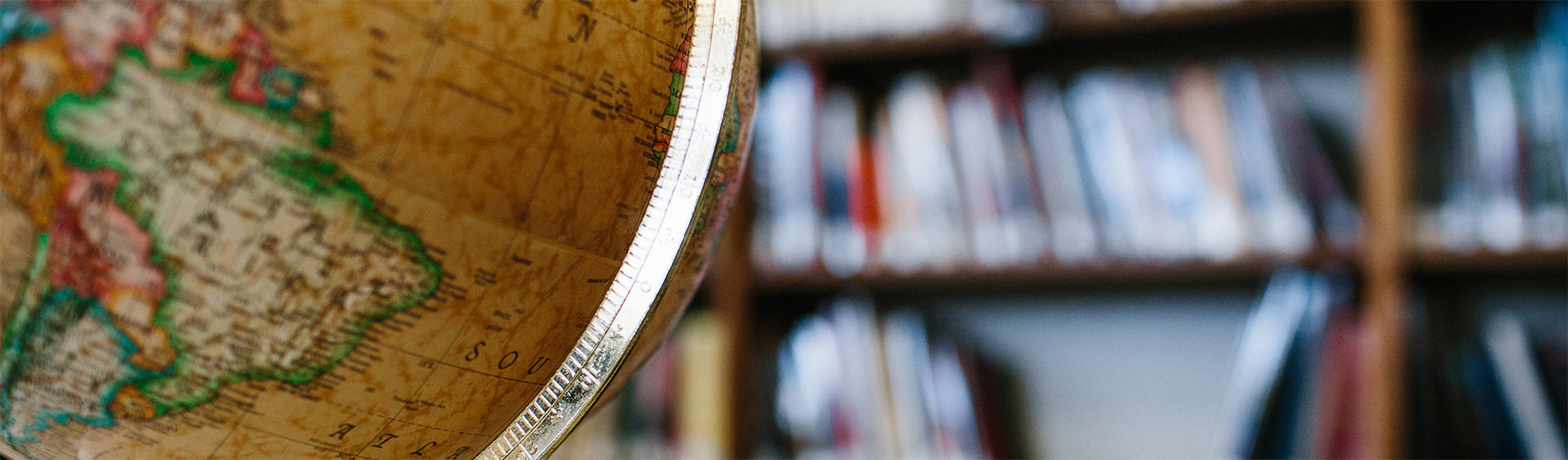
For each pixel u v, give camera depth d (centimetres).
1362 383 166
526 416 65
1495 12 178
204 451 56
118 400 53
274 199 48
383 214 49
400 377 55
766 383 200
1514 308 183
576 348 63
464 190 50
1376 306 162
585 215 56
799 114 188
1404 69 162
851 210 185
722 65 62
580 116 53
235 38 46
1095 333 206
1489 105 164
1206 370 200
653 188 60
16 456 65
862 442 185
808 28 186
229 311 50
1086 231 176
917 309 213
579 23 53
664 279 61
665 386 191
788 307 206
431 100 48
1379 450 161
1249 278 197
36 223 49
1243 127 172
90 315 50
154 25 46
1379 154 163
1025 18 177
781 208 188
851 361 187
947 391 186
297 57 46
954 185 181
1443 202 178
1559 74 159
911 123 184
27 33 47
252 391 53
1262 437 170
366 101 47
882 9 183
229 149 47
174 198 47
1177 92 176
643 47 57
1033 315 209
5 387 55
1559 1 161
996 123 181
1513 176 161
